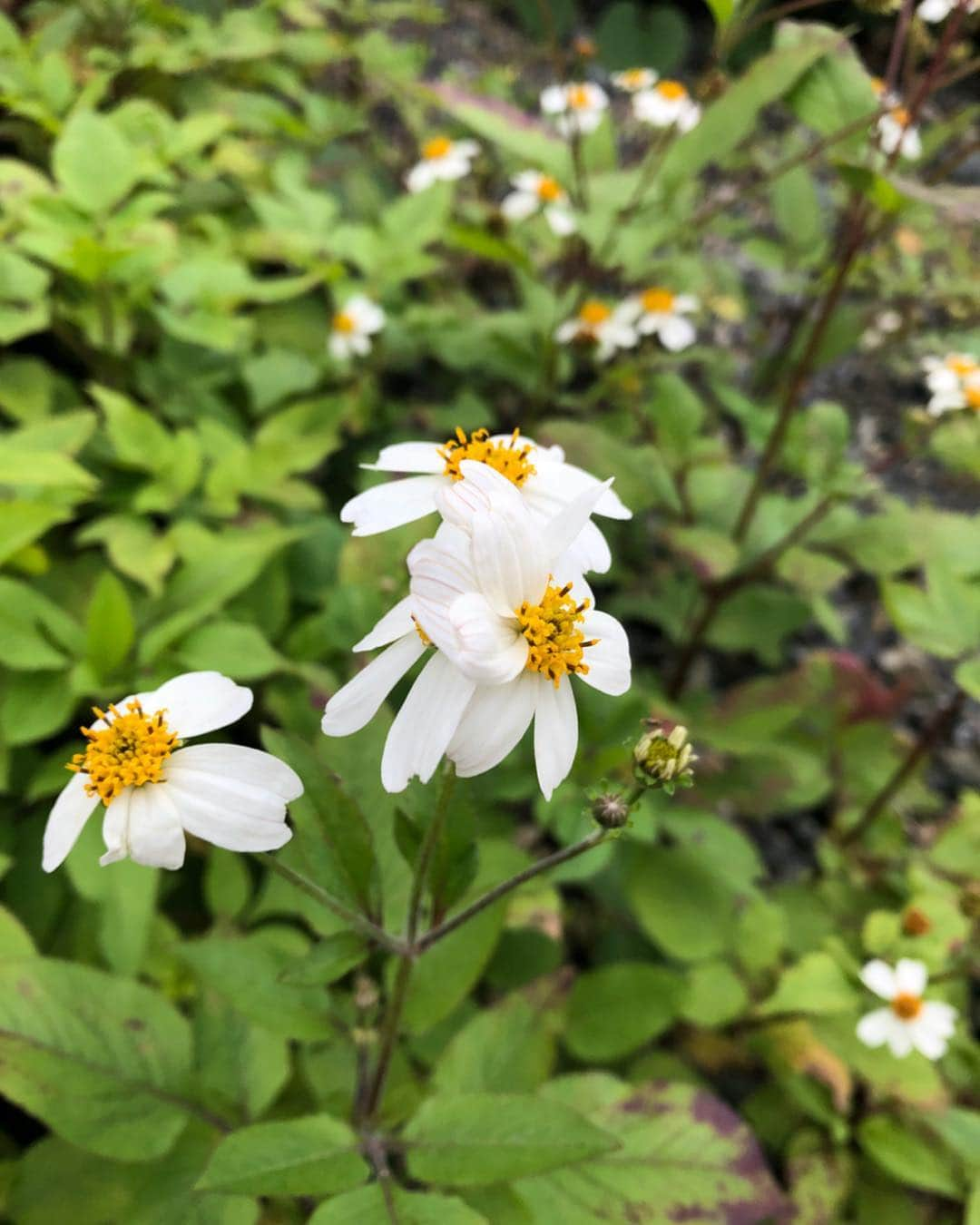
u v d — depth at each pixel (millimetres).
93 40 330
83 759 124
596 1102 194
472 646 111
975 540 273
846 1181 229
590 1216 181
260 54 336
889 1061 229
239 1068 191
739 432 410
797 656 370
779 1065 236
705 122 250
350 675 251
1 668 214
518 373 352
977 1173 220
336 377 335
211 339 270
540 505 138
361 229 328
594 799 131
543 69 555
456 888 152
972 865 260
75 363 311
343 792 151
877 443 423
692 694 328
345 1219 151
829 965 236
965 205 202
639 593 342
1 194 259
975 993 287
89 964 214
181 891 245
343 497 336
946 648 242
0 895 216
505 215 351
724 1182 185
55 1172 185
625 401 334
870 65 571
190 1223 174
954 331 337
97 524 243
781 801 278
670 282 343
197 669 219
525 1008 203
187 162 313
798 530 281
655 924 252
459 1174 153
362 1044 177
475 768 115
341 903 152
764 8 573
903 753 303
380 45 393
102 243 252
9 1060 174
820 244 345
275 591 263
